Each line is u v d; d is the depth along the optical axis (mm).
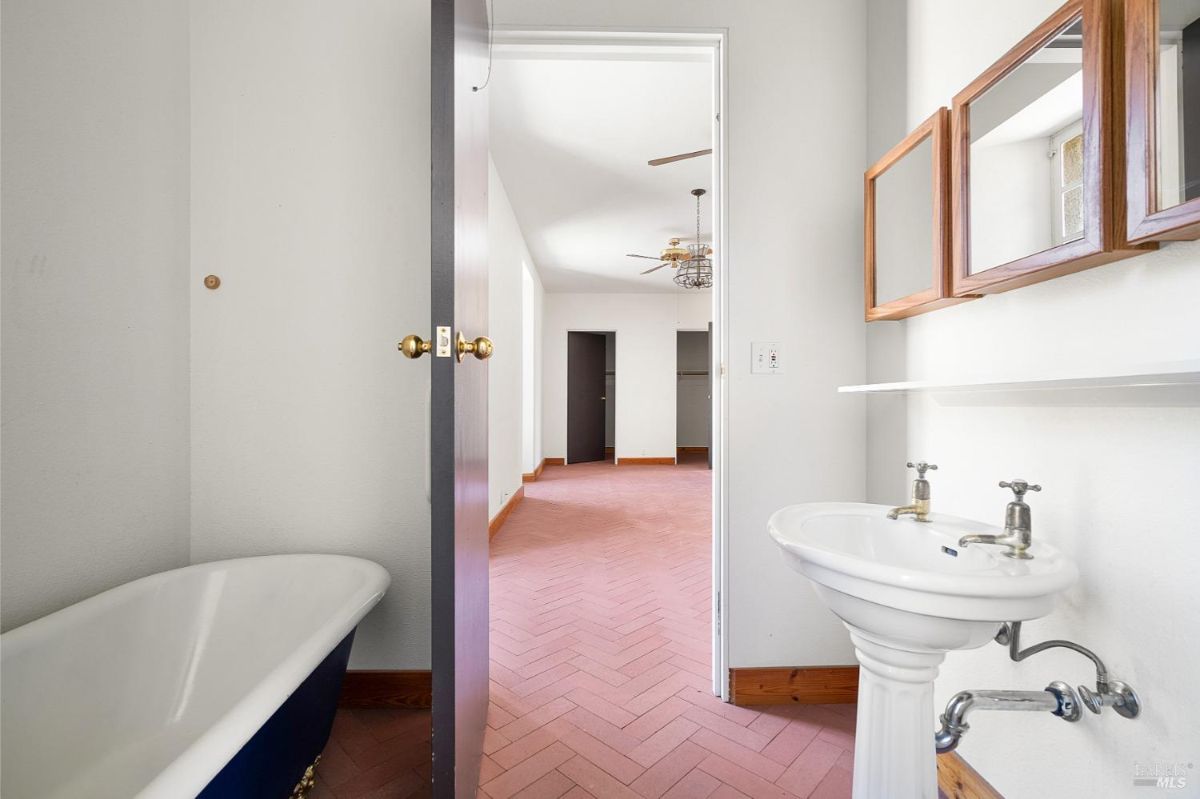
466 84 1241
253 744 1034
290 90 1766
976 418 1283
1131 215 819
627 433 8328
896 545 1186
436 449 1051
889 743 954
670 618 2453
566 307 8281
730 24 1774
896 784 942
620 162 3676
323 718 1350
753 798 1353
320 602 1535
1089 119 882
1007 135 1104
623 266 6516
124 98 1519
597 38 1754
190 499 1750
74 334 1391
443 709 1041
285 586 1561
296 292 1771
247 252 1757
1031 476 1115
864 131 1796
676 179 3961
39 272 1312
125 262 1524
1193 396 803
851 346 1800
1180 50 758
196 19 1743
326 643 1124
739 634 1778
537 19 1728
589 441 8820
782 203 1791
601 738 1587
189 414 1745
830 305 1798
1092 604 971
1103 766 948
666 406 8344
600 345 9117
